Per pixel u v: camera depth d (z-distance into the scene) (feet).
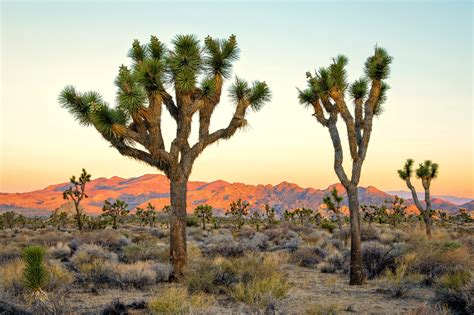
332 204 98.22
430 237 79.51
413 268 43.50
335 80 41.45
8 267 40.52
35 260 30.42
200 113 44.42
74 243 80.69
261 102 45.39
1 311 24.29
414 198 89.97
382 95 46.34
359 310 28.76
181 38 41.11
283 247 79.05
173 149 41.91
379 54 42.98
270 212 262.06
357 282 40.34
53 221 255.91
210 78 44.47
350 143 42.11
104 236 84.84
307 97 45.24
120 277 38.50
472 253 54.39
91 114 38.86
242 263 38.93
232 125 44.29
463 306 27.40
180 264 41.78
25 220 274.36
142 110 39.45
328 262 55.36
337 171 42.50
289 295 33.01
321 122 44.68
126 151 41.37
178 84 40.91
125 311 27.61
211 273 35.65
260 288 30.55
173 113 43.88
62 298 25.98
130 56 45.09
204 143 43.50
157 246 65.77
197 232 138.62
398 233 86.48
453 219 336.49
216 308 27.12
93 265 45.03
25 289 31.60
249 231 120.57
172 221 42.57
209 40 44.39
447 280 31.19
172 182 42.91
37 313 24.56
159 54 44.60
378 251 47.06
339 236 92.17
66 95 40.14
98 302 31.45
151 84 40.24
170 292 28.14
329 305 27.22
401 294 33.65
